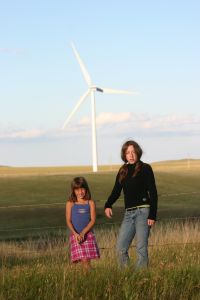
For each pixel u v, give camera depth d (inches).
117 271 331.3
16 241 833.5
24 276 312.3
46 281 303.4
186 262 377.7
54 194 1804.9
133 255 475.8
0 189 1876.2
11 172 4751.5
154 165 5615.2
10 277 312.7
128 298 289.7
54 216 1250.0
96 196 1859.0
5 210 1326.3
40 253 575.2
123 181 401.7
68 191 1877.5
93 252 417.4
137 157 400.8
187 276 322.7
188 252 453.7
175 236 578.9
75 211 420.5
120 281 308.2
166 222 948.0
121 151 403.9
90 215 422.3
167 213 1298.0
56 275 317.7
